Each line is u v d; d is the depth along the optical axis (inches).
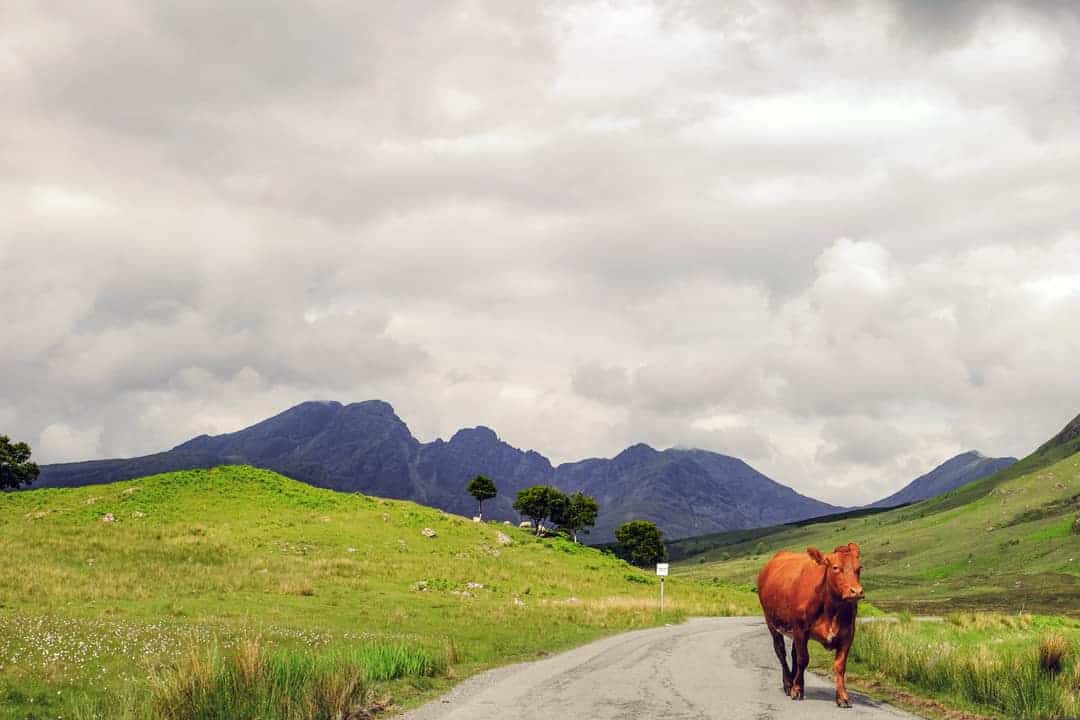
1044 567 6200.8
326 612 1413.6
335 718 492.7
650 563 5162.4
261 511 2792.8
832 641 580.7
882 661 812.6
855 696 642.8
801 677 605.6
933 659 745.0
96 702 525.7
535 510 4436.5
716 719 515.5
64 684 591.2
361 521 2839.6
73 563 1761.8
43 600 1315.2
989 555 7199.8
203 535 2336.4
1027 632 1306.6
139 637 855.7
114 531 2256.4
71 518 2439.7
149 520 2503.7
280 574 1902.1
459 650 908.0
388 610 1507.1
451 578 2187.5
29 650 716.7
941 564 7391.7
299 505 2965.1
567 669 804.6
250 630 999.0
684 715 530.0
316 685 533.0
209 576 1769.2
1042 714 563.2
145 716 472.1
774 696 623.2
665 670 802.8
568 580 2504.9
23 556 1758.1
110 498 2785.4
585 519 4503.0
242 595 1577.3
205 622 1121.4
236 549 2186.3
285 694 510.0
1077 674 637.3
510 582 2288.4
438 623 1342.3
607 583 2598.4
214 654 547.5
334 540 2488.9
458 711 542.6
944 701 629.3
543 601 1999.3
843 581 551.2
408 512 3139.8
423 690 644.7
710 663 883.4
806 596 587.2
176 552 2036.2
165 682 504.4
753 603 2785.4
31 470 3988.7
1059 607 3816.4
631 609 1921.8
